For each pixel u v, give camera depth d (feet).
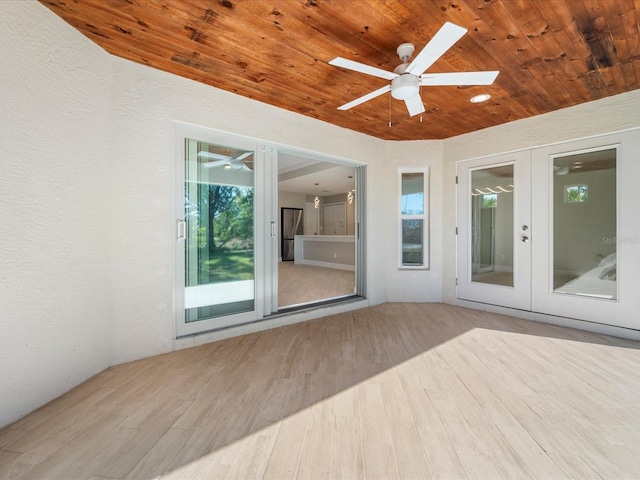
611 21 6.09
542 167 11.18
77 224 6.47
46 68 5.77
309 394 6.10
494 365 7.45
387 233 14.40
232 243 9.83
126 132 7.59
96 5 5.73
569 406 5.63
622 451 4.43
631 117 9.27
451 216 13.91
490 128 12.50
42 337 5.70
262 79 8.61
